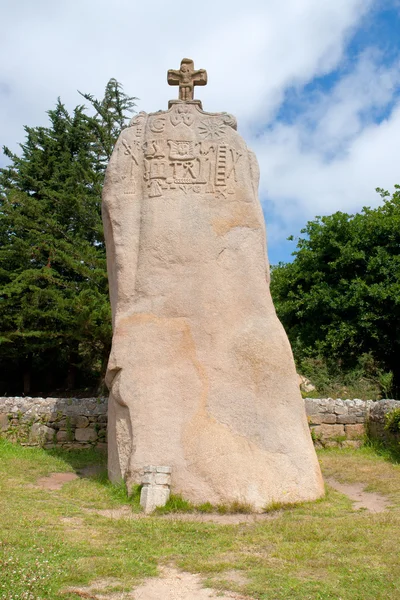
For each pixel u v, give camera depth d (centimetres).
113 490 718
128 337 751
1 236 2009
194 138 813
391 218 1694
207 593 407
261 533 546
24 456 973
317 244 1878
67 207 2008
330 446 1098
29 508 616
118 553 480
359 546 500
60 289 1936
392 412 1016
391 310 1620
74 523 571
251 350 741
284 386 739
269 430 714
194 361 734
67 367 2169
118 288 777
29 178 2131
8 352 1884
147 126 828
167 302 757
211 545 510
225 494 668
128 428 730
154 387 727
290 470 701
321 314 1788
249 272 774
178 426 709
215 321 748
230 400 720
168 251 773
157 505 644
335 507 666
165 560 470
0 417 1085
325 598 397
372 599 396
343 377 1950
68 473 873
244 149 816
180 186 796
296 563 460
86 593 401
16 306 1884
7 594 384
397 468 895
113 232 798
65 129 2306
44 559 452
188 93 868
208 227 781
